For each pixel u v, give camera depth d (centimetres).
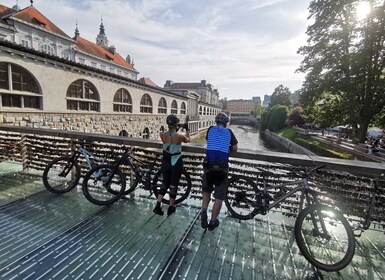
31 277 199
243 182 345
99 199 378
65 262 222
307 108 2522
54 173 484
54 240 259
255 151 355
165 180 327
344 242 285
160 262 229
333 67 2120
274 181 339
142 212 341
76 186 430
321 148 2438
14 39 2744
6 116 1127
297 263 240
